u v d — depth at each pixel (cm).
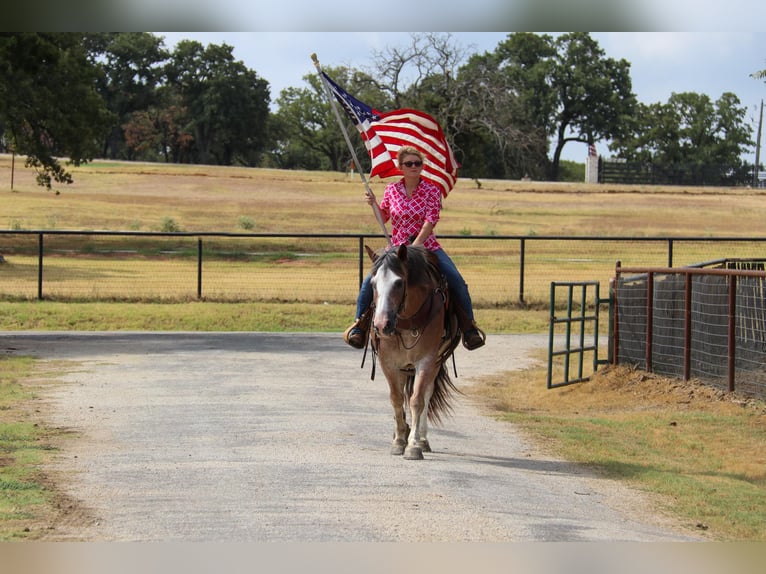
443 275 973
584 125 13875
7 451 924
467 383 1550
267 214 6366
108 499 750
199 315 2394
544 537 672
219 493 776
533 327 2373
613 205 7688
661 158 13912
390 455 957
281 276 3262
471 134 6688
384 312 855
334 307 2567
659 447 1065
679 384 1394
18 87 3791
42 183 4453
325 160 14475
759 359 1267
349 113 1099
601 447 1054
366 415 1209
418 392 930
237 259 3838
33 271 3306
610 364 1573
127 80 13075
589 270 3575
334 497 766
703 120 13975
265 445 991
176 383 1444
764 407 1238
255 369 1617
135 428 1079
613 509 779
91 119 4216
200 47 13125
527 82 13250
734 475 932
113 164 10150
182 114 12938
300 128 13550
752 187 11925
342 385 1468
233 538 649
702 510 785
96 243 4528
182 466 879
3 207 6038
